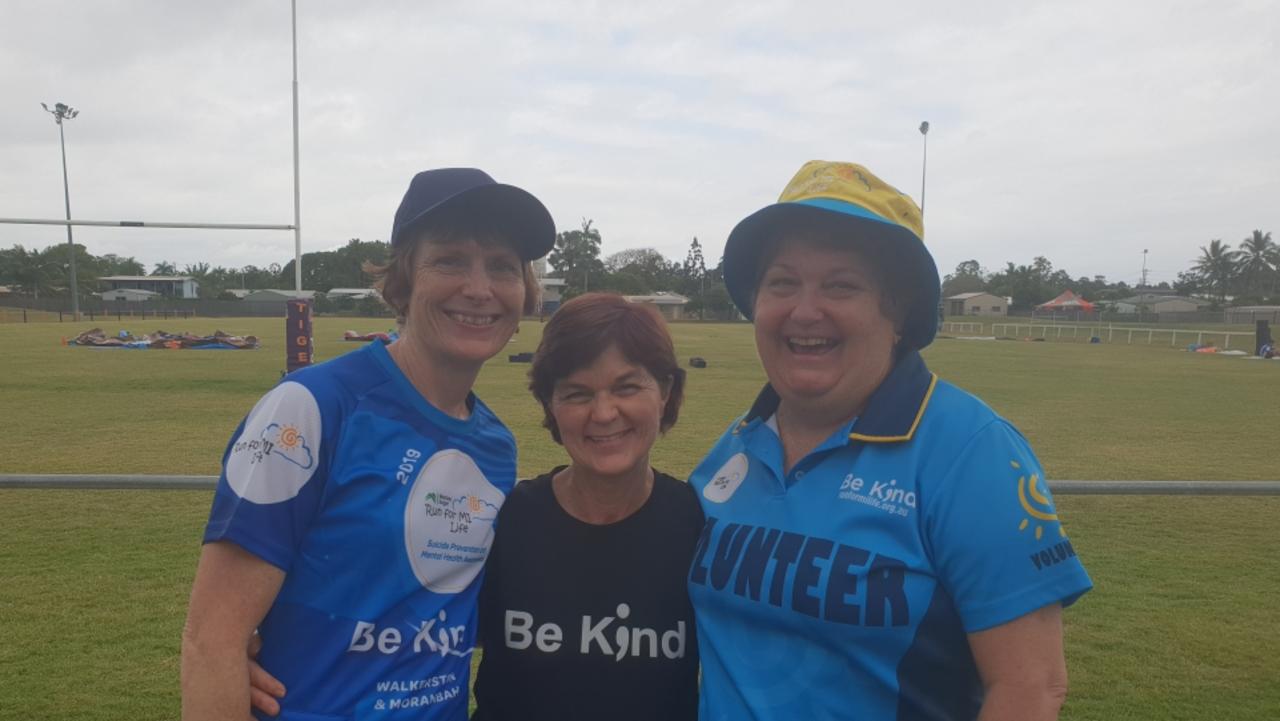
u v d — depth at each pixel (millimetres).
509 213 2082
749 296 2176
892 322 1978
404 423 2021
